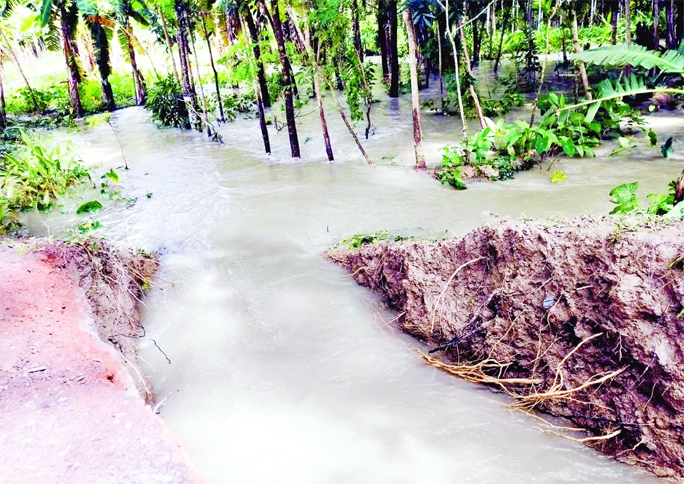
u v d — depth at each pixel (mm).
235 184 9039
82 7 17562
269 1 9297
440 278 4176
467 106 12680
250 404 3643
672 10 13344
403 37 26781
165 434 2465
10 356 3098
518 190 7312
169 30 16609
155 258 6180
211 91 21922
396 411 3453
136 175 10531
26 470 2201
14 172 9062
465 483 2865
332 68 9461
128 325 4520
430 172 8594
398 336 4316
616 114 9430
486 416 3342
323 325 4539
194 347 4398
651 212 4062
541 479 2850
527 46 19047
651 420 2795
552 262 3352
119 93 25203
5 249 4535
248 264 5816
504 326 3611
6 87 29844
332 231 6512
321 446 3209
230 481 2986
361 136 11992
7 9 19062
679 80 12773
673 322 2732
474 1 11383
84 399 2734
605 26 19250
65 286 4035
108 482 2125
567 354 3223
